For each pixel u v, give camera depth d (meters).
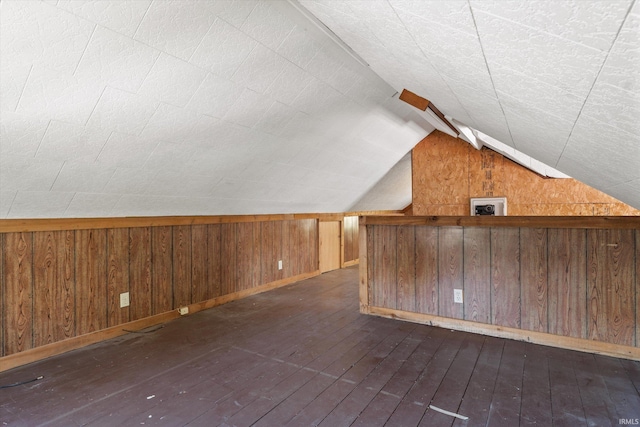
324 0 1.12
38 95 1.68
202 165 2.90
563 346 2.70
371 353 2.62
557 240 2.73
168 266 3.43
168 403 1.95
